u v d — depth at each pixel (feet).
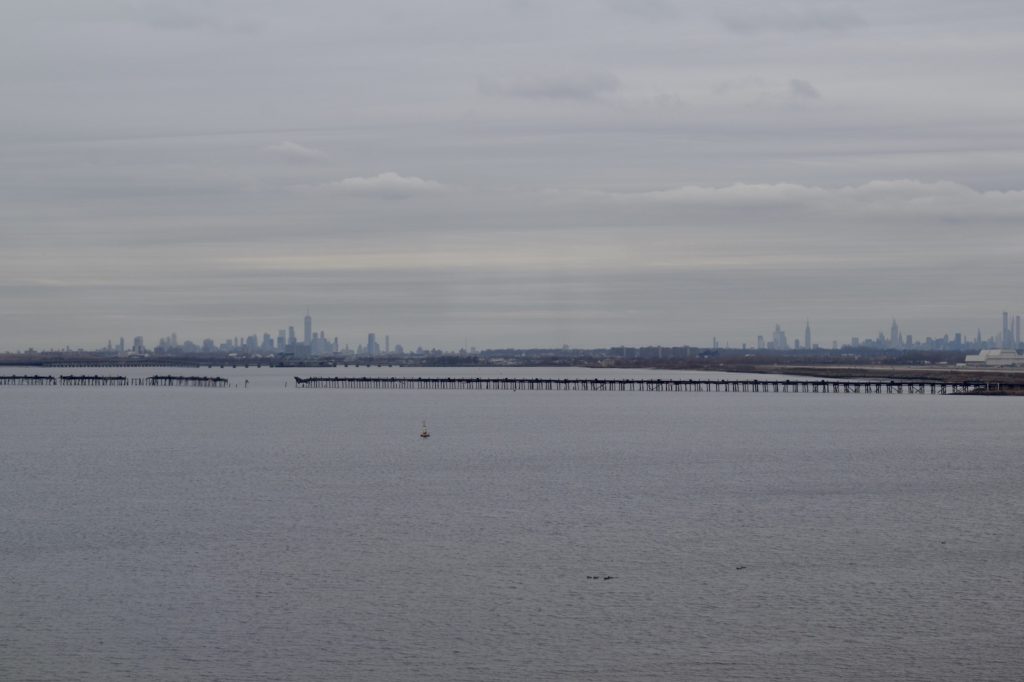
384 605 225.56
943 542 284.82
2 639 204.95
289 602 228.02
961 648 198.59
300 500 362.94
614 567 256.73
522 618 216.74
